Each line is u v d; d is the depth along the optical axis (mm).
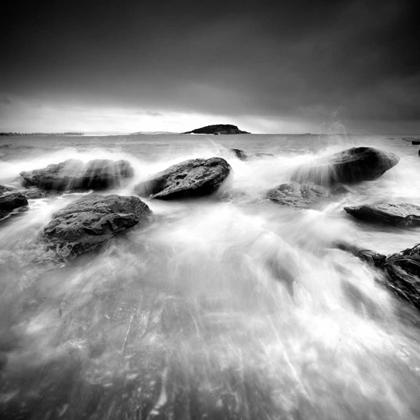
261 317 3568
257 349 3012
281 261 5105
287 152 21641
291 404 2430
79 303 3834
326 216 7605
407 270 3998
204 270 4812
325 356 2904
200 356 2914
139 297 4004
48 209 8336
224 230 6711
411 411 2400
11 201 7879
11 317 3533
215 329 3334
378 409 2400
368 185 10797
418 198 9359
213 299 3979
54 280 4406
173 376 2682
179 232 6629
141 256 5309
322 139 20938
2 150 23094
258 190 10156
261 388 2568
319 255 5312
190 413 2357
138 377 2668
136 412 2371
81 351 2971
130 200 7172
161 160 16375
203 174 9789
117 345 3061
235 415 2344
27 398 2482
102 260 5102
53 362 2834
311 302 3887
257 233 6449
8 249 5371
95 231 5605
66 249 5168
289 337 3191
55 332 3268
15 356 2902
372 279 4219
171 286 4316
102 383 2609
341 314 3588
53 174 10812
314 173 11047
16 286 4195
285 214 7961
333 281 4363
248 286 4324
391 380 2639
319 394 2514
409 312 3547
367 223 6898
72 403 2449
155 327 3361
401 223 6348
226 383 2613
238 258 5238
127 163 12125
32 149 24891
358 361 2838
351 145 19453
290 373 2713
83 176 10742
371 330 3285
